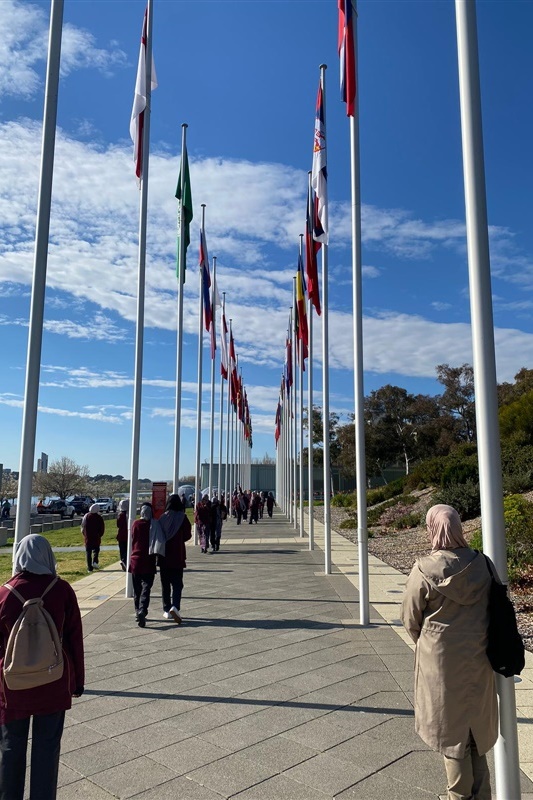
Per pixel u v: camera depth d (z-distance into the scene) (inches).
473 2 159.8
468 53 158.7
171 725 198.2
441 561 130.2
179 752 177.8
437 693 126.9
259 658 275.9
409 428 2534.5
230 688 234.4
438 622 129.0
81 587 498.0
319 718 203.2
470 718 125.3
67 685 130.9
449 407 2456.9
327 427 543.5
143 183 458.3
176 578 359.3
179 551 358.3
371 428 2561.5
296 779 160.9
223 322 1218.6
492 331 150.7
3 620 128.8
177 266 709.3
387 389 2591.0
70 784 158.7
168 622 354.3
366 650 288.0
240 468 2117.4
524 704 211.5
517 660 126.3
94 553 666.8
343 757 173.8
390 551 722.8
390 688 233.1
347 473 2854.3
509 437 927.0
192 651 289.3
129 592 441.7
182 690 232.5
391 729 193.6
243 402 2089.1
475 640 127.0
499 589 130.1
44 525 1273.4
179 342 756.6
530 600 366.0
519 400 990.4
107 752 178.2
